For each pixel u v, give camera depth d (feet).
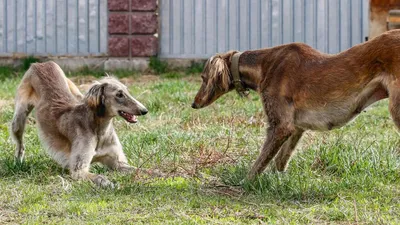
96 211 25.71
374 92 27.32
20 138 33.81
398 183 29.14
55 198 27.71
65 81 33.96
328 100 27.71
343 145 32.73
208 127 40.47
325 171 30.76
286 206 26.25
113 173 31.73
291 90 28.27
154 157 33.35
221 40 64.03
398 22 62.03
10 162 31.94
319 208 25.68
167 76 61.26
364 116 44.19
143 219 24.85
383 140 36.37
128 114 31.01
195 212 25.67
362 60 27.20
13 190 28.60
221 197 27.35
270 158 28.68
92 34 64.80
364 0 62.75
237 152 34.37
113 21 63.98
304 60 28.27
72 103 32.58
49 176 30.94
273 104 28.53
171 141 36.24
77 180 30.32
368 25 62.80
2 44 65.62
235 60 29.91
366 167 30.37
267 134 28.89
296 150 31.22
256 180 28.32
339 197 26.94
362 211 25.34
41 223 24.57
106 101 31.07
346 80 27.40
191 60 64.34
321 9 63.16
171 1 64.28
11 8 65.36
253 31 63.82
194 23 64.23
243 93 30.32
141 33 64.03
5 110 45.39
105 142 31.83
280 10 63.52
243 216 25.14
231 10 63.82
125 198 27.35
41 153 34.53
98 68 64.54
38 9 65.16
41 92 33.27
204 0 63.98
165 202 26.84
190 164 32.50
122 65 64.13
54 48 65.21
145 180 30.07
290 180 27.96
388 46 26.66
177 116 44.09
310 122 28.32
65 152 31.89
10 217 25.45
